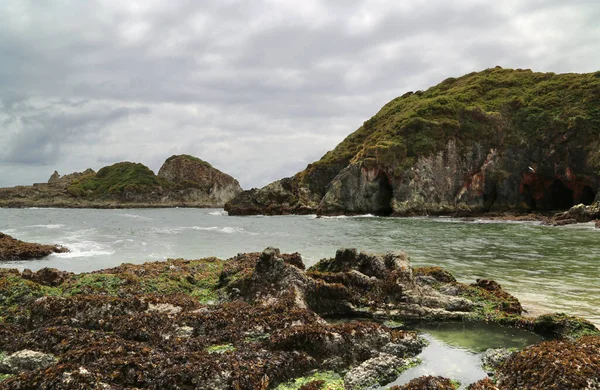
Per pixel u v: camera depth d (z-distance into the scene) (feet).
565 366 25.79
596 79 291.17
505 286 61.67
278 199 343.87
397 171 276.62
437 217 261.65
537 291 58.39
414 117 301.02
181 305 40.40
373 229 169.37
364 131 382.83
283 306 42.09
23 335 33.63
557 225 184.03
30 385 24.30
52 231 147.13
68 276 55.88
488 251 101.19
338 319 45.83
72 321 36.55
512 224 196.54
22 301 44.62
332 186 293.43
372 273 53.26
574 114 270.87
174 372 26.45
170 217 284.00
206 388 25.88
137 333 34.71
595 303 51.70
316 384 28.43
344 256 57.47
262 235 142.41
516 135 289.33
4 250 83.25
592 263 82.94
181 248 102.78
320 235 143.23
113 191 530.27
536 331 41.11
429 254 95.91
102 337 31.78
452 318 44.91
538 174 277.85
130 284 51.78
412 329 41.88
